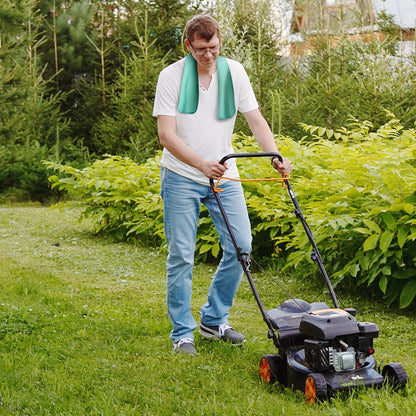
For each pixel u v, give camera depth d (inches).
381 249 220.1
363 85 431.8
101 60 711.1
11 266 295.6
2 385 147.3
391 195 224.1
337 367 133.5
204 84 171.6
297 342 149.2
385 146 274.5
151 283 272.8
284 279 279.3
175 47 673.6
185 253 175.3
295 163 298.4
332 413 125.2
